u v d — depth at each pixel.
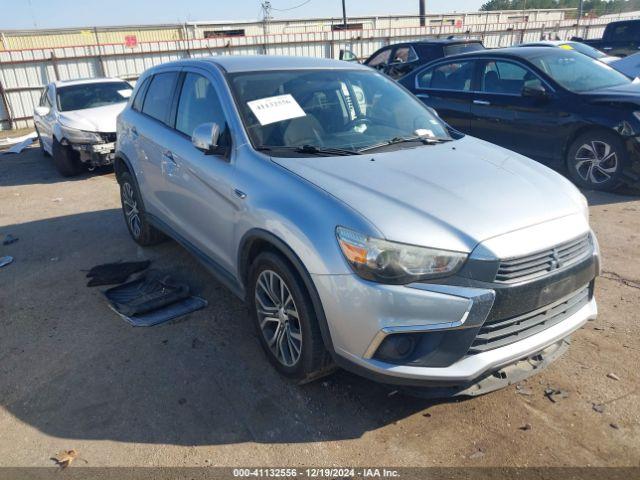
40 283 4.61
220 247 3.55
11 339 3.71
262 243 3.10
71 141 8.60
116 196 7.60
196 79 4.03
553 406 2.84
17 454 2.63
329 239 2.54
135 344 3.55
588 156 6.49
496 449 2.56
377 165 3.05
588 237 2.88
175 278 4.57
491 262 2.41
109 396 3.04
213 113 3.69
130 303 4.06
